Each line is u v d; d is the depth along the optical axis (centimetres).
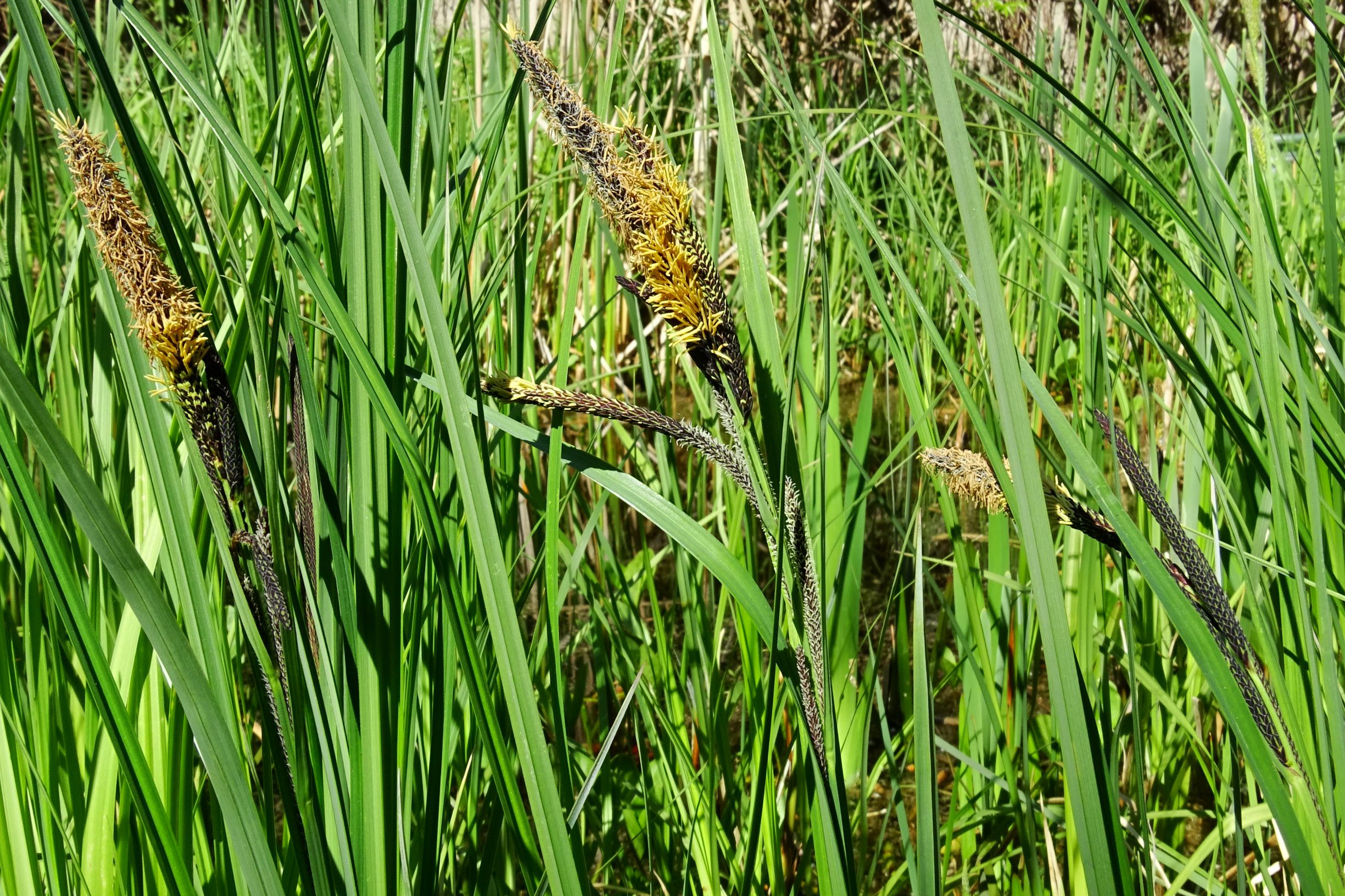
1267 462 38
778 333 33
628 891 49
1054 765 51
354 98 33
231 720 34
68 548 39
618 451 96
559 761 35
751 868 38
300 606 34
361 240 33
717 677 48
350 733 34
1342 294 46
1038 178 101
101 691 32
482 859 41
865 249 39
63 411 47
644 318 110
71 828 40
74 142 29
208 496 31
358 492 34
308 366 33
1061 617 29
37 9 31
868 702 47
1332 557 40
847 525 49
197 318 30
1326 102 39
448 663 38
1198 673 53
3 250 48
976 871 46
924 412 40
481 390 32
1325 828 32
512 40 30
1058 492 32
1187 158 36
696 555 34
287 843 38
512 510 45
